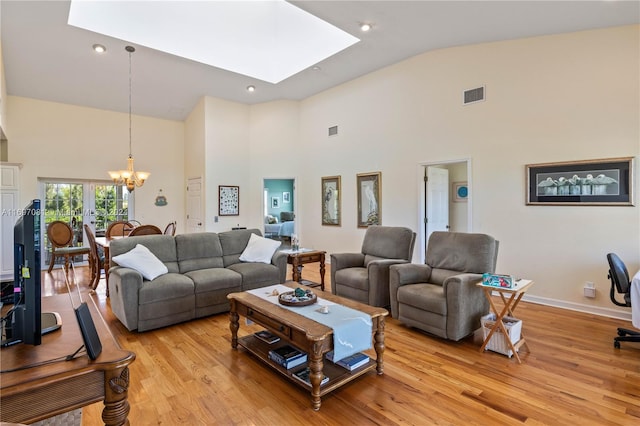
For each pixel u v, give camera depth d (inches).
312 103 280.5
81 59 208.1
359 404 85.9
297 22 217.2
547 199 161.3
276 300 110.6
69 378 43.7
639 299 102.3
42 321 58.6
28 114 241.4
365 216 241.1
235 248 184.5
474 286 125.7
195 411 83.1
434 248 149.9
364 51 200.4
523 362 107.3
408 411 82.9
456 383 95.5
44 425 59.6
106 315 151.9
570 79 154.9
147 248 154.3
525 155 167.8
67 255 215.0
